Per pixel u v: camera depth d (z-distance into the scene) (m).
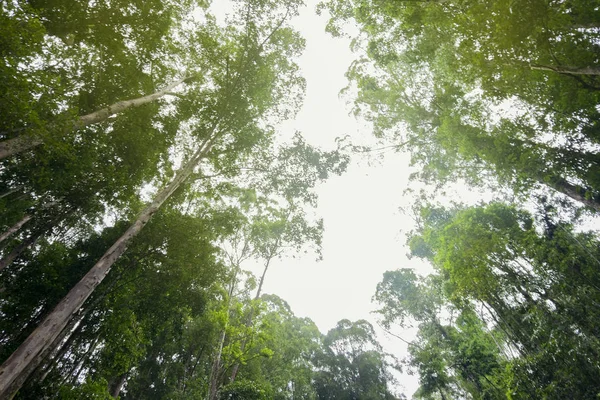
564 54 7.75
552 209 12.80
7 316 9.53
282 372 20.83
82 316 9.91
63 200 10.93
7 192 9.41
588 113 9.24
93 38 9.10
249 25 13.34
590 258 10.71
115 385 12.86
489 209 15.99
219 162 14.80
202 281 12.18
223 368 14.48
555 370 9.81
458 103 15.34
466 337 19.77
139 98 11.22
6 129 6.67
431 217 23.80
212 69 14.77
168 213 12.22
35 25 6.15
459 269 14.06
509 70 7.22
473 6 6.33
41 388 9.46
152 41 10.34
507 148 11.88
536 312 11.46
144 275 11.12
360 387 28.83
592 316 9.52
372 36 14.63
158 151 12.38
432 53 12.62
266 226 20.30
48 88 6.83
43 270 9.80
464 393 19.44
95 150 10.16
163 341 16.16
